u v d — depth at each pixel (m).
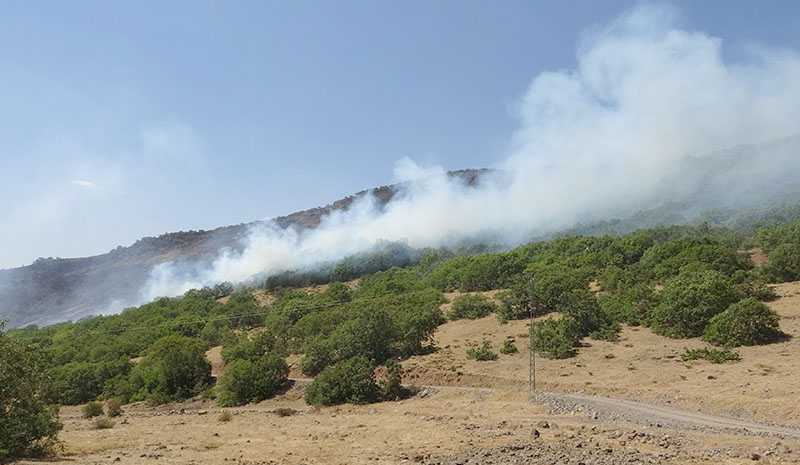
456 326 63.38
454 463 18.67
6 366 20.11
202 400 54.06
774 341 40.47
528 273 72.31
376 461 19.78
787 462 17.62
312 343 56.19
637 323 52.72
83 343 81.31
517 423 28.20
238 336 73.88
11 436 19.75
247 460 20.41
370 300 78.25
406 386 45.62
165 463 19.36
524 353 49.22
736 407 28.48
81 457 21.23
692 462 17.69
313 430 30.47
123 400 56.97
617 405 31.70
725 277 52.88
